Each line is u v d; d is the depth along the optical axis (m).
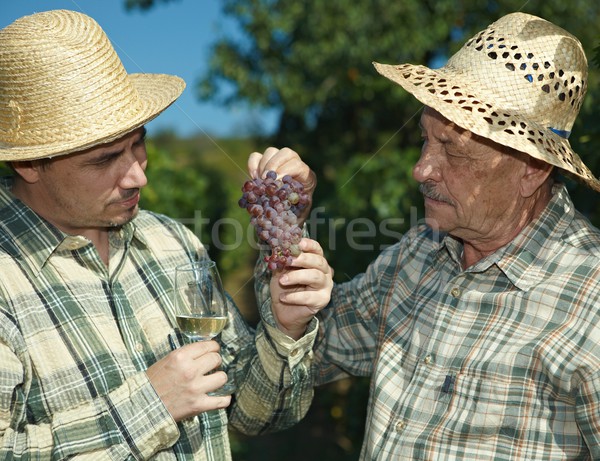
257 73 13.15
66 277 2.14
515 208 2.10
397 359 2.30
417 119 10.95
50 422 2.00
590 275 2.00
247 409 2.44
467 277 2.20
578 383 1.91
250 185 2.10
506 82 2.03
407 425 2.15
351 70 11.65
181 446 2.21
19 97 1.97
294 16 11.95
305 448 6.22
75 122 1.97
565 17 8.95
